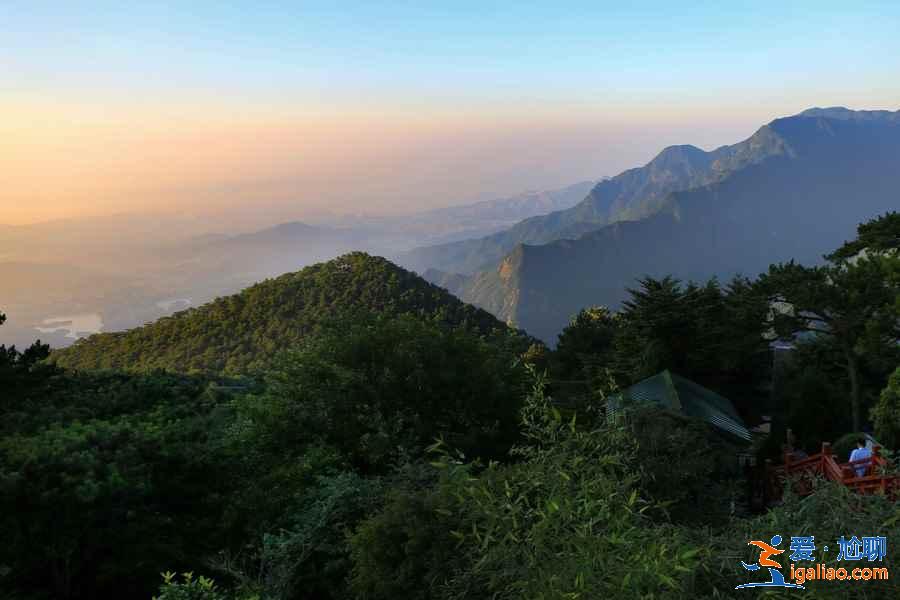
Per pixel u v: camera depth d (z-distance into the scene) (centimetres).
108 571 1100
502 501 448
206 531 1276
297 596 1019
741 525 466
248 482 1416
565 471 448
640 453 933
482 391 1739
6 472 1091
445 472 695
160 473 1288
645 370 2714
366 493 1141
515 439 1698
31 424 1692
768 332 2658
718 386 2691
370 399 1666
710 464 1007
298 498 1320
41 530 1048
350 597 945
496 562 434
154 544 1148
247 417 1703
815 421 2250
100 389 2545
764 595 367
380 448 1497
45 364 2183
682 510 917
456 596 619
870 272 2259
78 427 1437
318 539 1042
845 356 2492
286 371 1752
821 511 434
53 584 1141
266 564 1015
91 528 1097
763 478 1572
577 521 399
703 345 2712
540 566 382
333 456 1484
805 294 2234
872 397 2291
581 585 338
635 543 374
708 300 2967
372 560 800
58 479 1101
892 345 2205
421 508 785
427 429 1617
